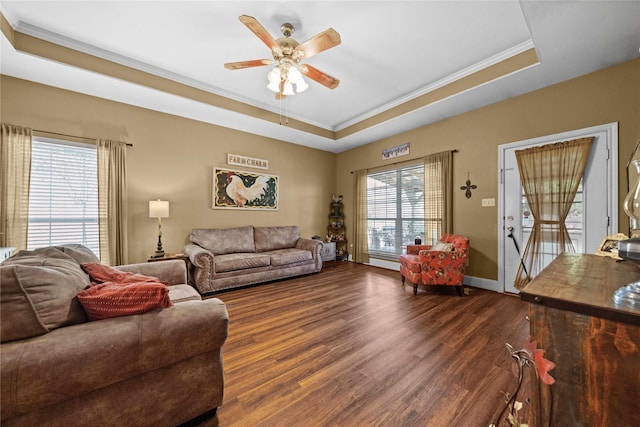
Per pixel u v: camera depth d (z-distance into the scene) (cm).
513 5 202
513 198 311
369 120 419
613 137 242
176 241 370
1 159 253
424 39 243
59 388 87
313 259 427
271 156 476
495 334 208
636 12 179
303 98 370
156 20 219
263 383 150
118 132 322
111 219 309
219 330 121
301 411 128
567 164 267
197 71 301
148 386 107
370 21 220
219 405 125
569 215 270
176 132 370
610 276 101
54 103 283
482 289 336
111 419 99
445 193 371
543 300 76
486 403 133
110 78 265
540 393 75
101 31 233
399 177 460
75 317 107
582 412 69
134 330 103
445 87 315
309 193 535
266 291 332
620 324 65
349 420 122
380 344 193
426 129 405
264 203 465
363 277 406
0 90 256
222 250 383
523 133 301
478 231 342
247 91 352
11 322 89
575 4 175
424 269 308
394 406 131
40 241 280
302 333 212
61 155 291
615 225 240
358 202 522
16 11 207
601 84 250
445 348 187
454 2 200
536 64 243
